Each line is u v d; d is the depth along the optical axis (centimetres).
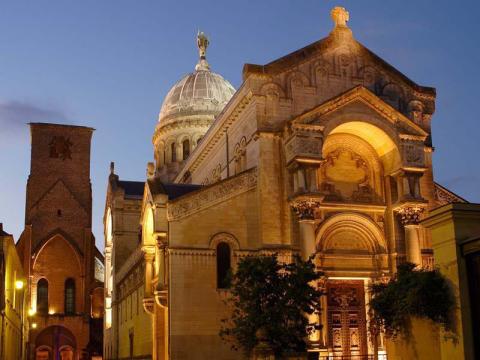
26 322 7944
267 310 2939
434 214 2156
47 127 9538
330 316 4119
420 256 4128
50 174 9394
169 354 3791
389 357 2477
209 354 3841
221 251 4044
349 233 4241
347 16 4566
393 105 4500
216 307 3916
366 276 4188
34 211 9162
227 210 4075
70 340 8706
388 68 4547
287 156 4081
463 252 2050
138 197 7994
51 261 9019
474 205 2100
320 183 4238
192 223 4003
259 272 3059
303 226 3912
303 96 4275
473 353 1998
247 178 4141
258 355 2855
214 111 8225
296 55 4322
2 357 4503
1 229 4788
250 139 4281
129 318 6456
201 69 9181
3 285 4500
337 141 4341
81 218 9306
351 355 4084
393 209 4275
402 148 4222
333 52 4431
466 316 2022
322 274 3206
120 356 7056
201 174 5903
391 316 2417
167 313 3912
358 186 4319
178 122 8175
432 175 4478
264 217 4022
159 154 8338
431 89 4638
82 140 9650
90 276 9088
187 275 3922
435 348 2180
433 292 2120
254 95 4181
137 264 5900
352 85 4412
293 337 2950
